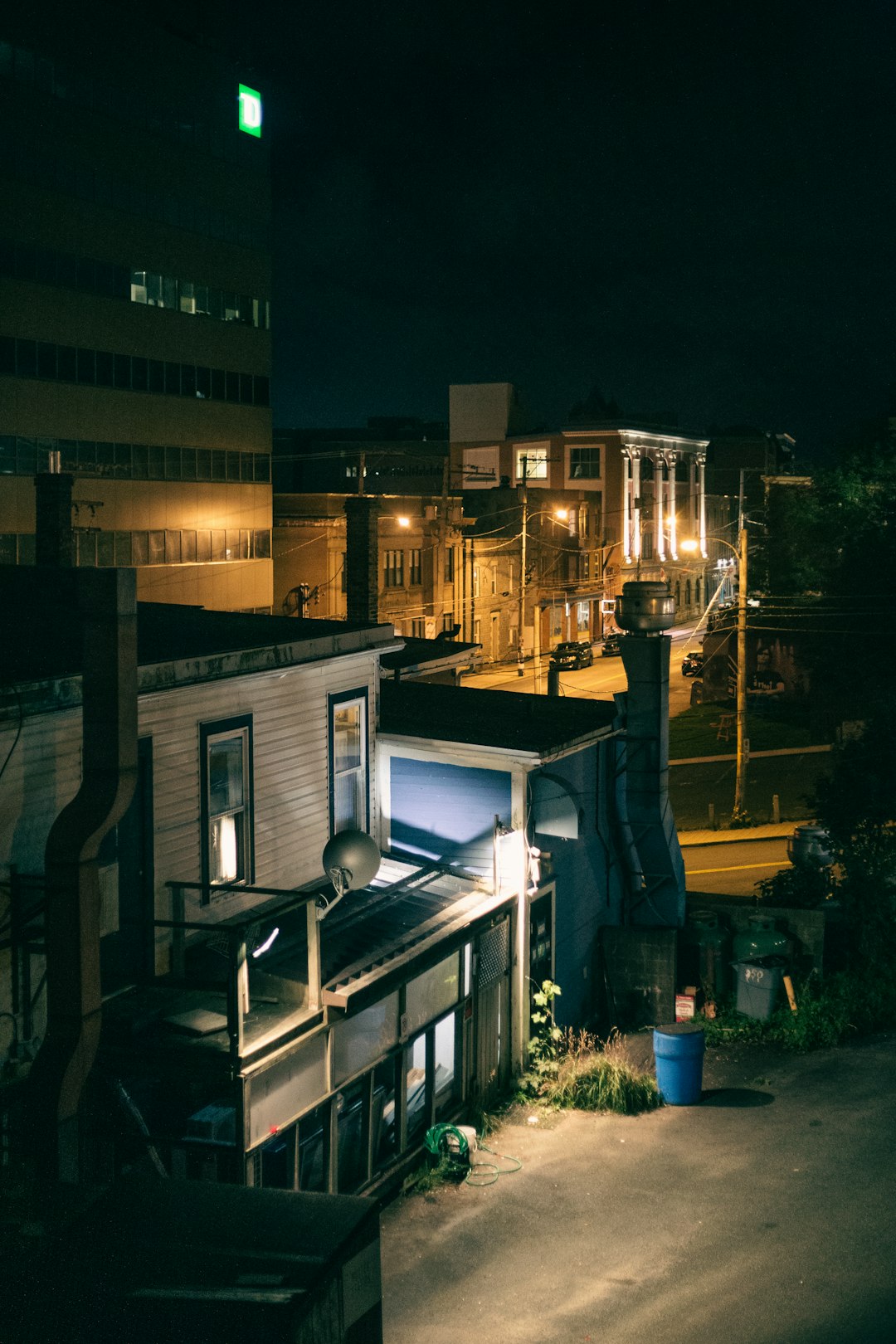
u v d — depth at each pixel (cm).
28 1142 1018
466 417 9081
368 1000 1277
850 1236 1242
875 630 4147
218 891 1371
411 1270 1180
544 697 2112
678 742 4994
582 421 8800
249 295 5506
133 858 1253
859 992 1936
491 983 1598
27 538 4425
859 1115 1555
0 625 1386
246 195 5475
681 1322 1085
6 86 4262
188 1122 1163
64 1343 607
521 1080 1644
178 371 5106
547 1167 1420
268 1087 1135
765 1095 1641
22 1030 1073
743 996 1934
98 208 4678
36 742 1099
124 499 4828
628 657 1962
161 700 1271
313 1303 632
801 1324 1078
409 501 6062
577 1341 1055
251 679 1398
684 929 2038
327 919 1470
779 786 4097
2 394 4294
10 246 4312
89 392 4656
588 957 1925
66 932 1016
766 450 11212
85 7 4581
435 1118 1468
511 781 1656
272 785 1470
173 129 5059
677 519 10025
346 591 3891
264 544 5634
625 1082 1609
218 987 1125
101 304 4709
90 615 1023
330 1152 1245
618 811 2003
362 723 1681
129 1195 743
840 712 4872
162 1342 611
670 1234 1254
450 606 6550
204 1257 662
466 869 1695
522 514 7056
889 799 2533
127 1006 1180
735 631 5903
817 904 2195
